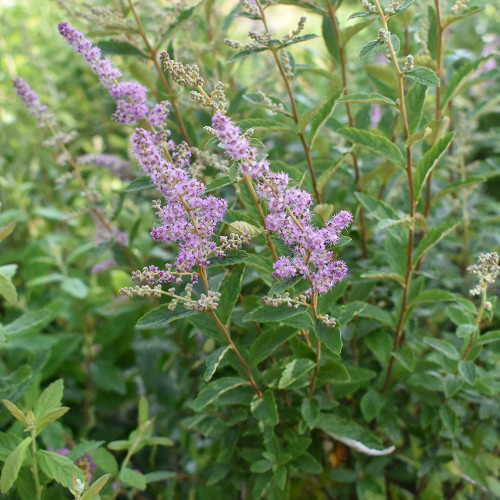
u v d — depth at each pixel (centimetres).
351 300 59
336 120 64
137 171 72
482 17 102
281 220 40
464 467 58
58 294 79
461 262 71
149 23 76
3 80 96
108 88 43
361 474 60
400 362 56
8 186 84
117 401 74
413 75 45
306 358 49
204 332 49
